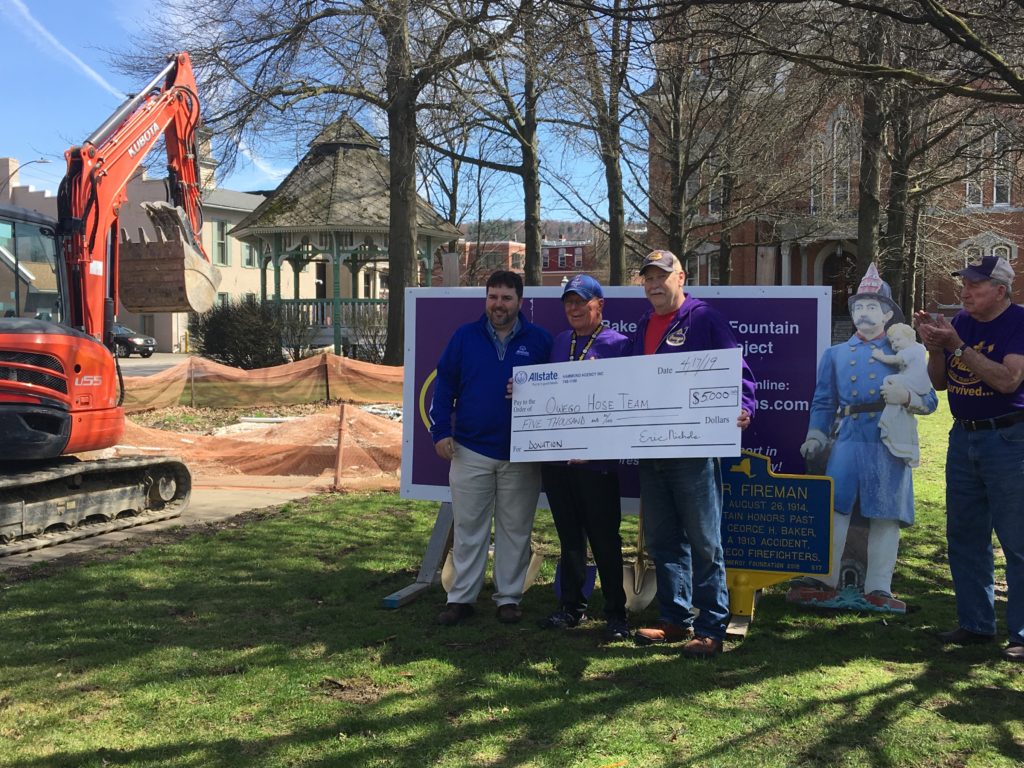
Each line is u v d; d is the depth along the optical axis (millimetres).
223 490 9031
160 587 5383
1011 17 5945
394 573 5723
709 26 6637
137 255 7844
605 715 3480
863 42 6809
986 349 4113
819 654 4211
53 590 5289
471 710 3529
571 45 7309
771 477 4660
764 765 3066
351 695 3701
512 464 4621
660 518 4328
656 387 4125
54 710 3541
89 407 6793
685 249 20109
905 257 18453
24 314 6598
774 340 4883
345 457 10023
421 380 5418
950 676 3908
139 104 8359
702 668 4008
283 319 22266
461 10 12453
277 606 4996
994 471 4090
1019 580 4094
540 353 4637
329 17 15086
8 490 6430
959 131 14938
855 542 4945
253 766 3066
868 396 4809
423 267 25531
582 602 4699
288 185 24250
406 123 16781
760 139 17453
